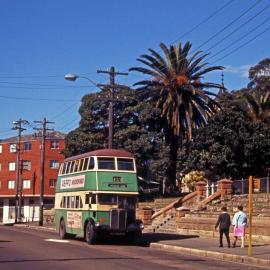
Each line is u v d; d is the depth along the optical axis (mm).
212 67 47094
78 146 53500
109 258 18484
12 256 18609
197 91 46125
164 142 51938
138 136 51844
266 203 30609
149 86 48125
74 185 29000
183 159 51531
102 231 25656
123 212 26109
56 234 35688
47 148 87875
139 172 54031
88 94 54438
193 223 31719
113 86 37312
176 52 47250
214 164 46000
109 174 26516
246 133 45625
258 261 18750
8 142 91562
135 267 15773
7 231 39188
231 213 29891
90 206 26266
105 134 53656
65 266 15703
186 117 46531
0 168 91375
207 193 38469
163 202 43750
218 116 46438
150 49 47156
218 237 28828
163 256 20438
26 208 88062
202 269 16062
